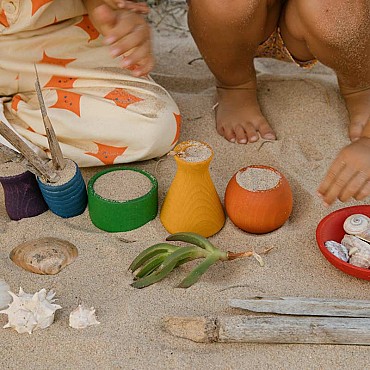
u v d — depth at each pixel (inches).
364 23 71.9
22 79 79.4
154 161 79.7
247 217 67.7
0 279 64.2
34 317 58.3
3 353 57.1
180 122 80.3
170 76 99.3
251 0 72.8
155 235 69.3
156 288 62.6
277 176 68.7
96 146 77.0
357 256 63.3
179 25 116.1
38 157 67.7
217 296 61.6
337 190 62.9
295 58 85.6
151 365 55.6
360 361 55.8
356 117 83.4
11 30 77.0
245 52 79.3
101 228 70.3
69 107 76.6
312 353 56.5
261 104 88.2
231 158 81.0
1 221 72.2
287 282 63.3
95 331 58.3
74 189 70.0
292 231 69.2
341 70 78.5
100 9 65.2
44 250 66.4
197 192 67.3
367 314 57.9
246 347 57.2
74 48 79.7
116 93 77.2
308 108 86.8
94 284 63.7
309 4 72.7
